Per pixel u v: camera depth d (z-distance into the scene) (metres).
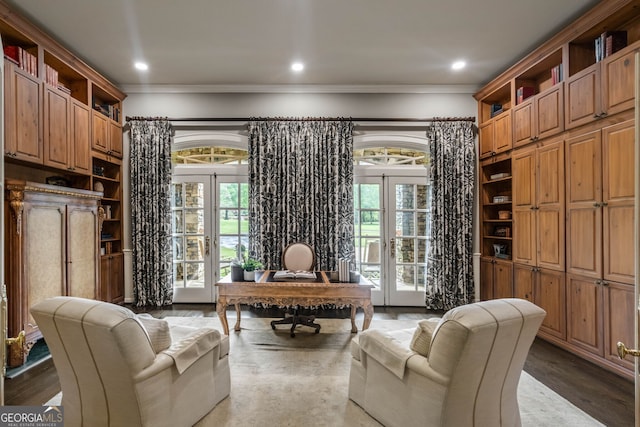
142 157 4.52
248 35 3.36
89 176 3.96
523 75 3.86
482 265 4.56
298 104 4.63
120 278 4.52
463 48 3.64
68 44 3.51
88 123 3.91
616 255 2.65
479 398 1.66
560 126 3.20
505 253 4.27
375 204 4.77
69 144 3.59
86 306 1.58
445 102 4.66
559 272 3.22
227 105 4.62
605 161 2.74
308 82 4.48
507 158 4.06
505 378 1.72
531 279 3.61
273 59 3.86
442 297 4.47
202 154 4.83
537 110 3.50
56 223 3.13
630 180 2.54
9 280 2.69
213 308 4.50
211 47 3.59
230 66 4.02
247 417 2.03
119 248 4.60
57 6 2.88
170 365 1.76
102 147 4.16
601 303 2.78
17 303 2.70
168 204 4.55
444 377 1.59
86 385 1.70
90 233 3.63
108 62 3.91
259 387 2.40
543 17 3.10
